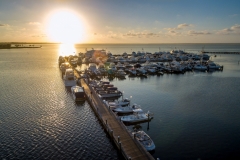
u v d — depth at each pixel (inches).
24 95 2172.7
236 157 1119.0
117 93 2242.9
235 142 1268.5
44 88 2466.8
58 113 1701.5
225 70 4116.6
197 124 1525.6
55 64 4685.0
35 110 1752.0
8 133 1341.0
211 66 4205.2
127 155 1058.1
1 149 1160.8
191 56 6176.2
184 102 2033.7
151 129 1454.2
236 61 5689.0
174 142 1277.1
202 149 1198.3
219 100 2085.4
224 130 1425.9
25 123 1494.8
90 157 1117.7
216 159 1104.8
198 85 2780.5
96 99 1977.1
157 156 1135.6
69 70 2797.7
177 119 1619.1
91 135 1353.3
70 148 1192.2
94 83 2620.6
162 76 3526.1
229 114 1710.1
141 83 2962.6
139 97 2229.3
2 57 6412.4
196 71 4037.9
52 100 2023.9
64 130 1407.5
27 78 3043.8
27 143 1227.9
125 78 3356.3
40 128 1424.7
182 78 3324.3
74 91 2086.6
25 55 7352.4
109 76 3489.2
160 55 6569.9
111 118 1528.1
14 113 1674.5
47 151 1153.4
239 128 1454.2
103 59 5457.7
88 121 1565.0
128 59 5447.8
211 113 1734.7
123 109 1748.3
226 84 2829.7
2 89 2401.6
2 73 3452.3
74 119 1593.3
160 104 1979.6
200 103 1996.8
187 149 1199.6
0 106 1828.2
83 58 6058.1
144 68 3900.1
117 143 1179.9
